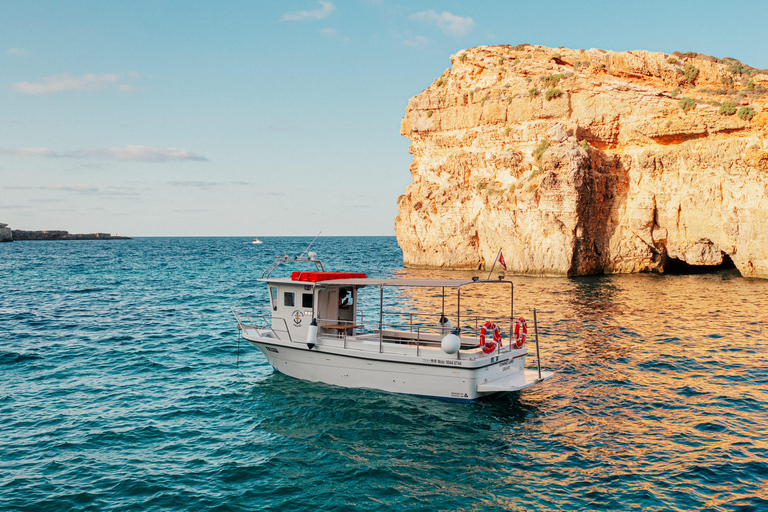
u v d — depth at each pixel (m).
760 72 48.62
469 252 58.38
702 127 47.06
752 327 25.09
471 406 14.62
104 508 9.62
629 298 34.81
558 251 49.28
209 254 114.31
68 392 16.36
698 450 11.81
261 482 10.66
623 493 10.02
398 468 11.23
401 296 37.75
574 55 54.50
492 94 57.41
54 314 31.34
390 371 15.49
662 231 50.19
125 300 37.88
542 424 13.46
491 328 15.87
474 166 57.81
